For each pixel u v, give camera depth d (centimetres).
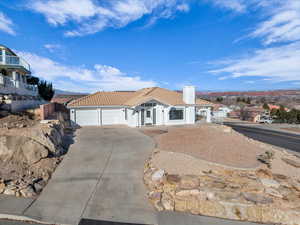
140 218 621
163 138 1538
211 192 705
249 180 785
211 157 1022
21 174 838
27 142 952
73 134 1773
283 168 938
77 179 870
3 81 1644
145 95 2702
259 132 2616
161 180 805
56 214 629
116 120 2634
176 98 2834
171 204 682
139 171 957
